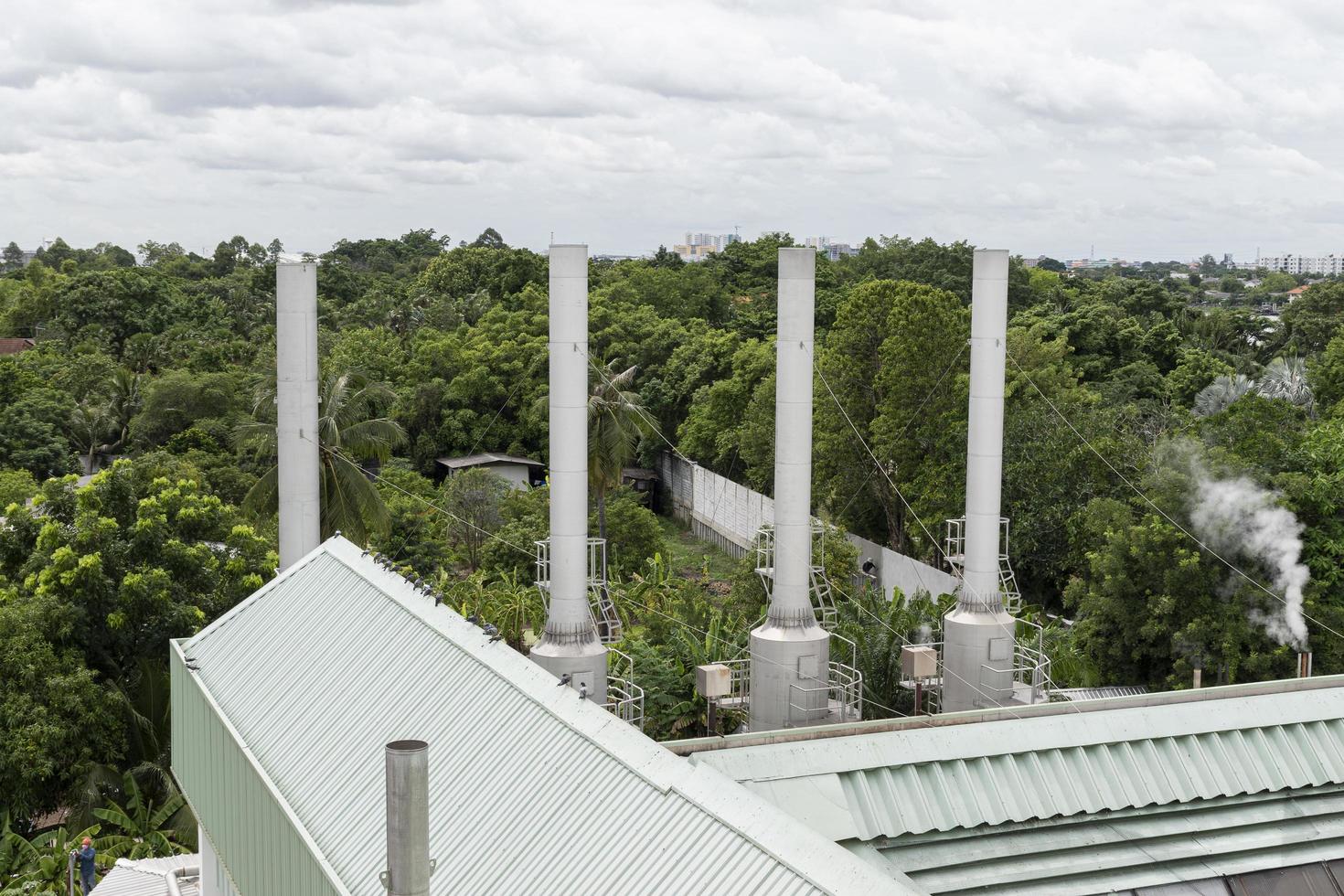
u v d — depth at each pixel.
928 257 123.31
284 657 21.81
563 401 31.17
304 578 24.45
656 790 13.73
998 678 34.50
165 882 26.67
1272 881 17.47
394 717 18.02
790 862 11.98
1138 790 18.58
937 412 56.78
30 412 75.38
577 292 30.95
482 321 98.31
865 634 35.66
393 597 21.59
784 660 32.84
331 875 14.88
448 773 15.98
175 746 25.02
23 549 37.91
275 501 40.25
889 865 16.50
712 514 75.88
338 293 125.94
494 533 63.12
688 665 36.56
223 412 75.56
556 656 31.30
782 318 32.84
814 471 60.78
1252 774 19.28
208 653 23.67
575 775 14.65
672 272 111.75
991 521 34.97
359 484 40.06
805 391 32.84
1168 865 17.44
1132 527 40.94
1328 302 91.94
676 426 85.88
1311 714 20.47
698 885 12.18
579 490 31.47
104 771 32.12
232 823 20.23
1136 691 39.88
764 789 17.12
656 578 55.16
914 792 17.62
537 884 13.28
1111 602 40.62
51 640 33.75
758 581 49.53
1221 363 75.31
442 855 14.55
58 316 106.38
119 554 36.38
